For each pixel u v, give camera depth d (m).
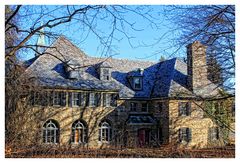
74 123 35.84
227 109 17.11
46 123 34.09
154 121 38.41
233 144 22.62
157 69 43.34
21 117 18.39
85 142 35.62
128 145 33.31
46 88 33.72
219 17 11.68
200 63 14.81
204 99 16.75
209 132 37.38
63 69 36.91
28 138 19.11
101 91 37.12
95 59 39.28
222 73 14.02
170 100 36.69
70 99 35.62
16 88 17.17
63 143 34.41
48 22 12.27
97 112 36.75
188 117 37.03
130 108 38.94
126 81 40.56
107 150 23.34
